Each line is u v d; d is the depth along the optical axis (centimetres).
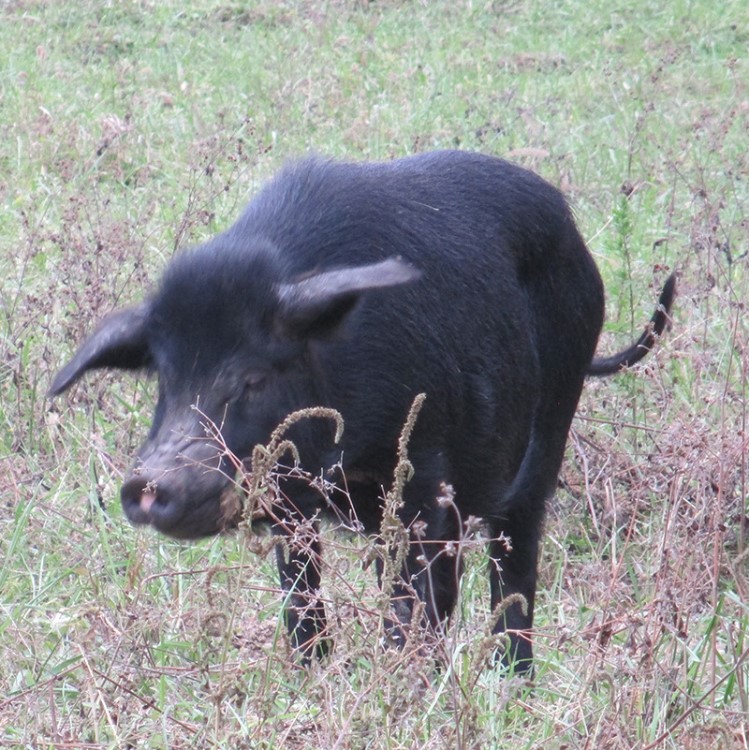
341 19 3878
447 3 4034
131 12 3819
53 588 1405
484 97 3127
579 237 1529
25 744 1095
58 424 1694
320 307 1155
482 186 1438
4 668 1259
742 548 1323
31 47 3459
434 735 1059
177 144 2712
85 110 2927
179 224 2136
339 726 1056
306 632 1296
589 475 1634
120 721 1138
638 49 3669
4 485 1570
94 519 1512
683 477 1376
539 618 1459
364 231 1301
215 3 3928
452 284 1340
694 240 2036
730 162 2673
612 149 2750
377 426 1253
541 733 1127
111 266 1955
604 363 1645
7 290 2050
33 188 2467
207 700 1163
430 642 1171
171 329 1178
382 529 1061
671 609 1154
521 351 1423
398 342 1262
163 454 1117
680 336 1777
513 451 1428
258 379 1169
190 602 1327
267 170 2502
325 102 3033
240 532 1075
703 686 1194
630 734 1078
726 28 3812
